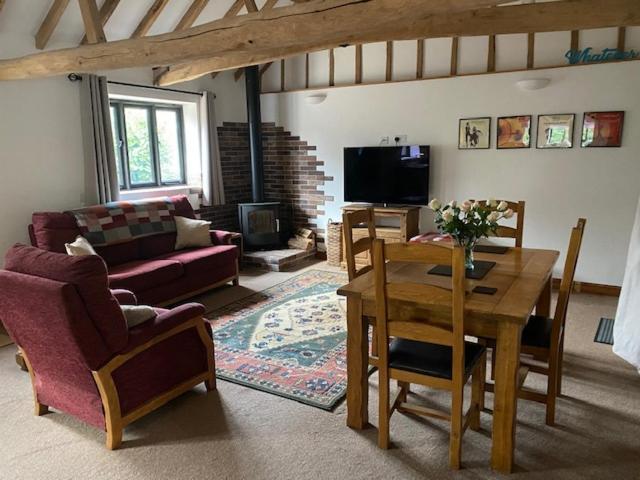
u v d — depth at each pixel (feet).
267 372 10.32
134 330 7.97
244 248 20.07
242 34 9.55
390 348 7.89
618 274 15.37
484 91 16.57
